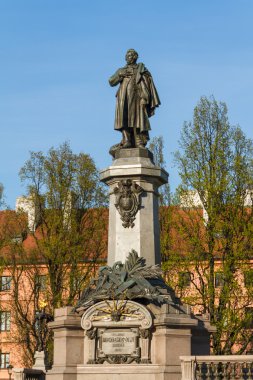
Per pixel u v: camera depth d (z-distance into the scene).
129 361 24.91
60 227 49.44
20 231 51.72
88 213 51.06
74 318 25.84
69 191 50.62
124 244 27.19
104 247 50.53
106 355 25.17
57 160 51.56
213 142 44.47
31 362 46.59
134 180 27.56
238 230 42.31
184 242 44.78
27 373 29.42
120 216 27.42
